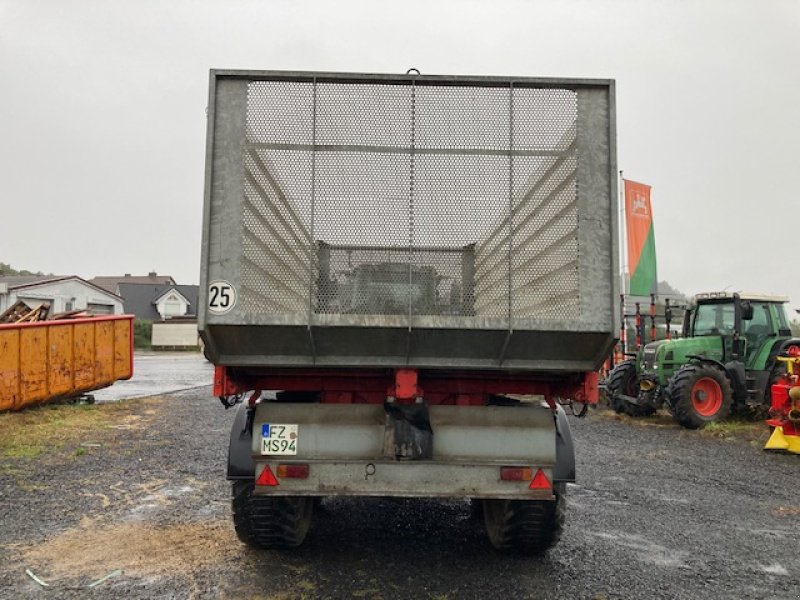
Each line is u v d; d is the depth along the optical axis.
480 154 3.45
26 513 5.13
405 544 4.53
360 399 3.95
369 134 3.43
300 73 3.41
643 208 15.59
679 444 9.21
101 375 12.53
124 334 13.39
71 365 11.62
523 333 3.41
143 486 6.09
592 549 4.50
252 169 3.39
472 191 3.44
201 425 10.09
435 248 3.42
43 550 4.27
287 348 3.48
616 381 12.61
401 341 3.45
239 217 3.38
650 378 11.70
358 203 3.41
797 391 8.46
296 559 4.14
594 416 12.36
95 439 8.62
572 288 3.44
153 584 3.70
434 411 3.57
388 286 3.40
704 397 10.96
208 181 3.36
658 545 4.64
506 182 3.44
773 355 11.34
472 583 3.80
